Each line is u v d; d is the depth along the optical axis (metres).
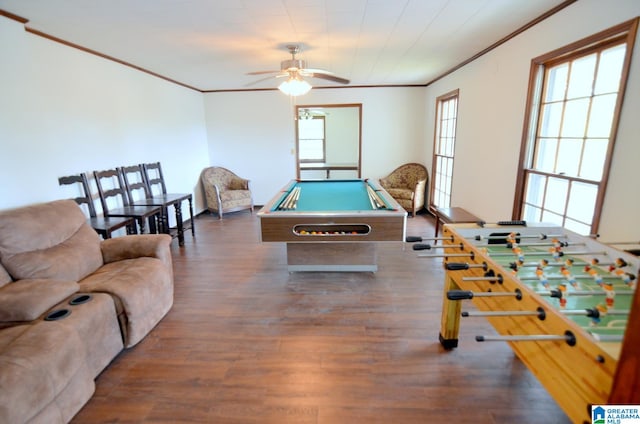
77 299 1.98
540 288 1.42
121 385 1.91
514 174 3.13
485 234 2.08
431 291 3.01
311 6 2.41
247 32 2.98
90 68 3.49
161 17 2.58
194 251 4.20
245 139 6.59
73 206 2.67
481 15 2.63
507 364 2.04
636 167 1.87
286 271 3.52
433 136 5.73
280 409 1.73
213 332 2.42
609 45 2.12
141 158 4.45
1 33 2.46
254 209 6.73
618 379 0.77
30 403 1.42
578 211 2.44
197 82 5.46
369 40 3.28
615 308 1.25
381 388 1.86
